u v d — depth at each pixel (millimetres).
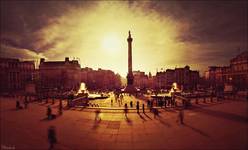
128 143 15898
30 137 16516
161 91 73062
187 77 114750
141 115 26453
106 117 25141
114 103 38812
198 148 14344
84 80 119688
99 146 15273
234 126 19516
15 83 74812
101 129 19719
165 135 17625
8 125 19969
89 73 124438
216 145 14742
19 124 20516
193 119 23266
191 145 14977
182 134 17703
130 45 68312
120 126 20859
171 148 14609
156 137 17172
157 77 128250
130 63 68062
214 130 18484
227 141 15461
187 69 115875
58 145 15078
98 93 65812
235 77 62094
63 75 100312
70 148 14656
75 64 111125
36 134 17344
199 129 18984
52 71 101062
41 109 30125
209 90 70625
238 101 37156
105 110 29766
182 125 20703
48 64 102812
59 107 31016
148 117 25125
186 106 31422
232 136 16547
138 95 57375
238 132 17562
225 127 19297
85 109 30625
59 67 101000
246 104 33500
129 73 67875
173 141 16047
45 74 100938
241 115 24438
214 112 27078
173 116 25391
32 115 25281
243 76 59594
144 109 30672
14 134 17125
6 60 73125
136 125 21188
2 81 70625
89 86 112750
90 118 24422
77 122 22281
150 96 52938
